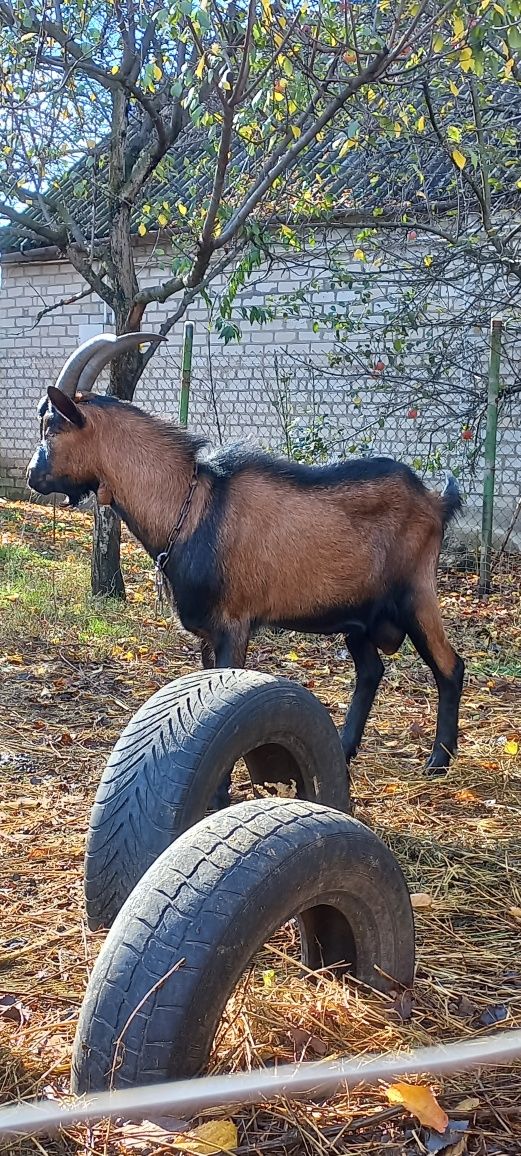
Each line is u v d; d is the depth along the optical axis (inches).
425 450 433.1
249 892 83.0
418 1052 94.5
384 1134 84.0
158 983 79.5
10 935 120.6
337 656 277.1
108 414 174.6
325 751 130.3
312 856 89.0
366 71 226.1
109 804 112.8
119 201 303.1
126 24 288.2
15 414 596.4
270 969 111.6
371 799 170.9
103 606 308.0
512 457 417.1
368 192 407.5
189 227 310.7
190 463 174.7
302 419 460.4
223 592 170.6
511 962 118.0
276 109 239.1
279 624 177.5
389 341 436.1
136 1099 78.6
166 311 509.7
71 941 119.2
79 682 235.5
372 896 99.7
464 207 364.2
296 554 170.9
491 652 274.7
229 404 489.1
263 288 474.0
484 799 171.3
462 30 207.2
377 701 232.8
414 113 306.3
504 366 412.5
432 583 184.7
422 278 404.2
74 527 472.7
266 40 231.1
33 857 142.3
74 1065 83.0
